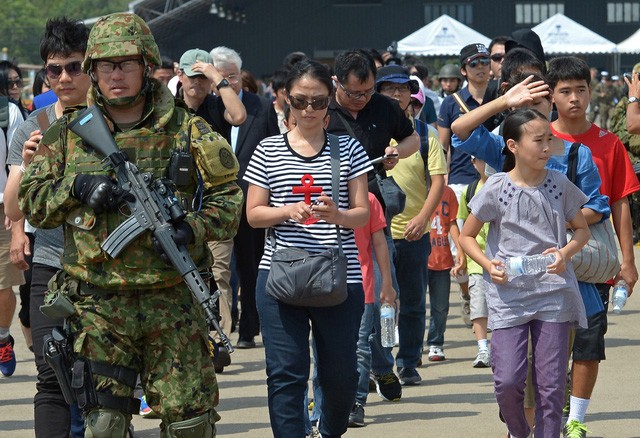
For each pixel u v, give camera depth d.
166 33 92.38
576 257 10.23
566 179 9.69
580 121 10.84
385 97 12.38
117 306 8.16
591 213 10.10
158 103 8.40
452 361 15.76
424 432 11.70
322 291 9.18
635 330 17.84
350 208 9.58
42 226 8.38
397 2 93.69
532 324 9.66
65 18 10.08
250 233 16.36
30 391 14.20
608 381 14.12
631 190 10.82
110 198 8.05
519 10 93.00
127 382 8.22
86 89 10.09
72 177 8.18
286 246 9.45
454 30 49.38
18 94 17.50
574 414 10.81
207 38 94.56
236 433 11.73
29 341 14.84
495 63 18.34
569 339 10.41
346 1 94.00
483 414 12.51
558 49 52.19
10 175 10.13
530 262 9.48
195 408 8.17
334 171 9.52
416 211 13.89
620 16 92.81
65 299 8.20
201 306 8.14
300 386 9.50
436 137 13.93
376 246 12.06
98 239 8.16
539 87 9.95
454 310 20.72
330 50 94.50
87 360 8.16
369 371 12.02
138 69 8.28
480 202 9.66
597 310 10.50
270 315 9.47
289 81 9.54
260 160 9.59
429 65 84.50
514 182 9.64
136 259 8.11
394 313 12.20
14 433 11.86
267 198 9.56
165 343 8.20
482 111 10.07
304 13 94.44
